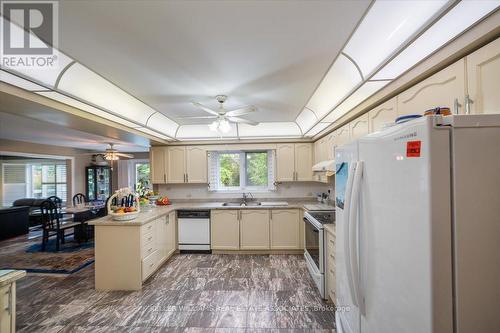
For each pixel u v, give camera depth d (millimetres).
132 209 2988
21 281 3059
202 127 4211
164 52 1632
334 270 2295
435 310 715
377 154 964
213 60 1752
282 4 1179
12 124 3850
